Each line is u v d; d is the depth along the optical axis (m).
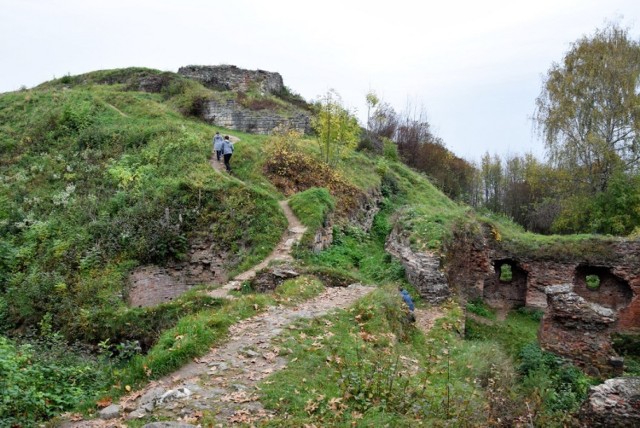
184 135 25.62
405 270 18.11
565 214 30.38
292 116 31.09
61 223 19.92
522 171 40.81
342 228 21.80
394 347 10.70
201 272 18.06
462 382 9.91
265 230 18.22
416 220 20.06
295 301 12.70
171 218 19.02
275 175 23.11
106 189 21.88
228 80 37.38
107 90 34.38
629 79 28.95
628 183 28.30
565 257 19.97
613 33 30.64
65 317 15.20
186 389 7.74
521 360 14.81
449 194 37.28
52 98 31.02
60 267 17.50
